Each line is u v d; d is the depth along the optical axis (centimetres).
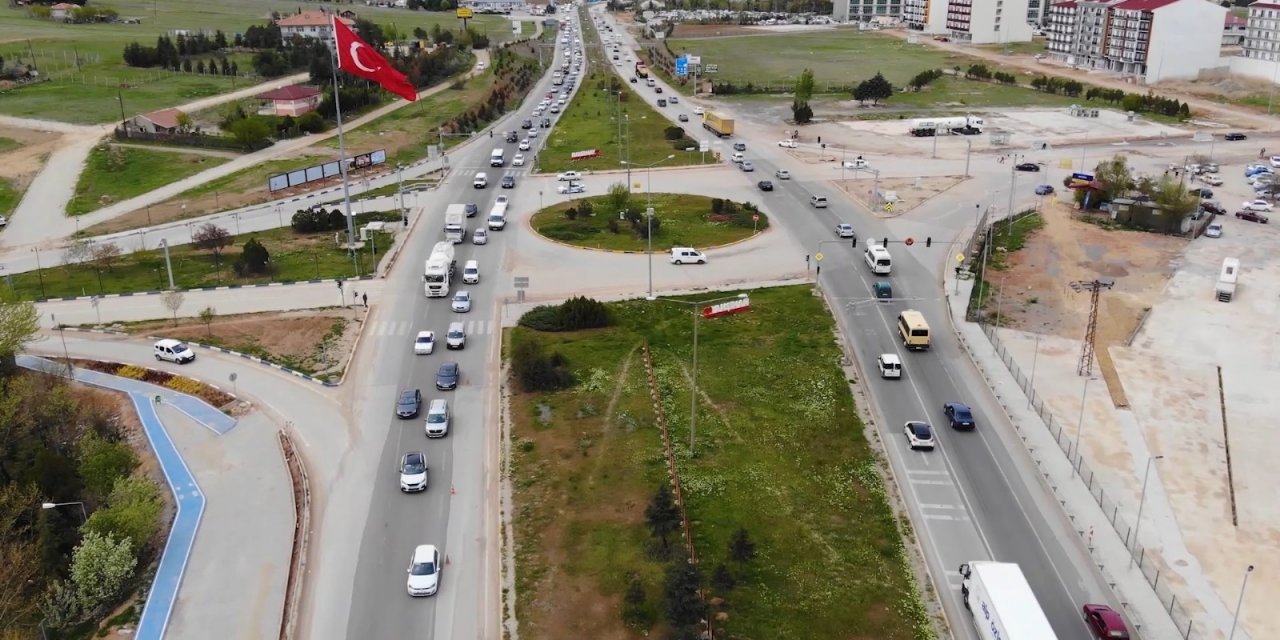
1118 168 14312
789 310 10369
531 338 9662
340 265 11881
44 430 7875
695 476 7112
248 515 6650
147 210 14800
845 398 8400
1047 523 6656
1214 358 9494
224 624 5569
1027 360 9294
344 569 6059
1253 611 5891
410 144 19262
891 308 10438
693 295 10838
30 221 14400
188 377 8800
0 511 6669
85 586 5762
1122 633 5388
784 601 5738
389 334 9769
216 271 11731
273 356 9281
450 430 7806
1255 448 7862
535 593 5784
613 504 6719
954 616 5684
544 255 12244
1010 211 13562
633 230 13125
